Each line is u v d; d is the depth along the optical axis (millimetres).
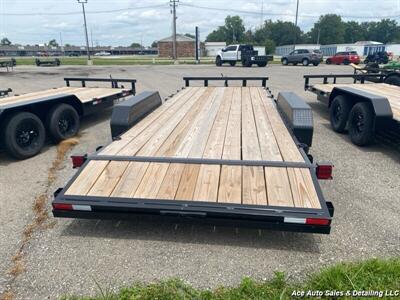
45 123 5277
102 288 2168
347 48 50500
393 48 48031
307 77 8477
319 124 6742
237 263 2385
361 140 4992
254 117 4359
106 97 6859
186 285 2139
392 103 5383
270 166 2768
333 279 2078
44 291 2154
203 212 2393
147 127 3951
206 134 3633
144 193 2572
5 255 2520
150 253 2504
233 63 27391
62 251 2551
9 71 22766
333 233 2742
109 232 2777
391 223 2896
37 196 3529
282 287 2098
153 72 20828
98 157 3016
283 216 2324
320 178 2787
